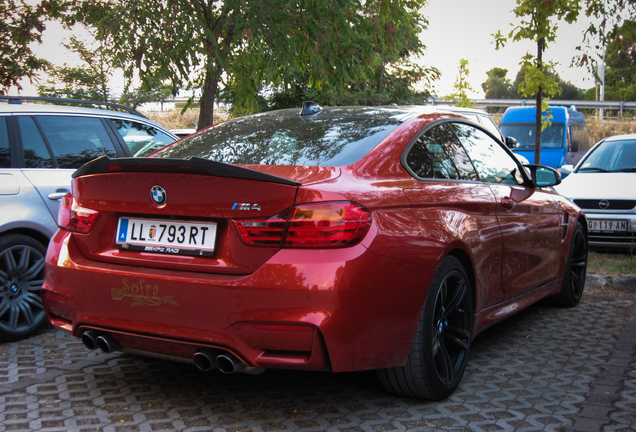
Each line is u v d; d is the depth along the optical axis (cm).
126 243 286
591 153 937
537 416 290
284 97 2017
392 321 271
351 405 302
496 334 438
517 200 393
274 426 277
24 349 396
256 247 254
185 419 284
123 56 873
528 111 1928
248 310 250
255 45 941
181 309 262
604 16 881
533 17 860
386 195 278
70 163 466
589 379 342
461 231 315
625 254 799
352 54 1007
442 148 345
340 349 252
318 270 247
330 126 335
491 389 326
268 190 253
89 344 294
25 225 421
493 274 356
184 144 356
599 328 454
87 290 285
